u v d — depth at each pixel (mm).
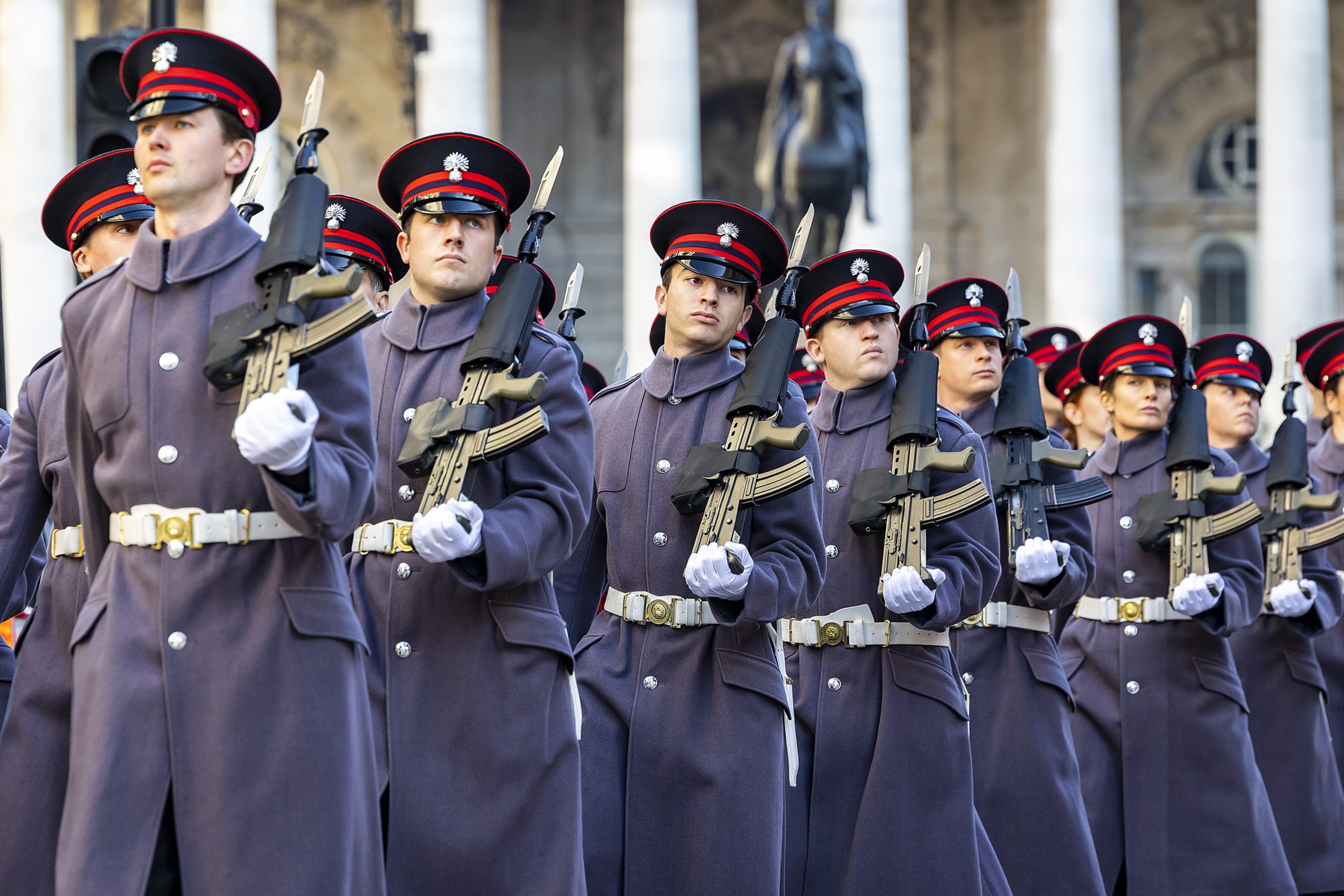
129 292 7855
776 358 10055
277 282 7504
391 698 9070
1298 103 57938
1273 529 15500
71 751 7668
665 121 55938
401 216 9688
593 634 10445
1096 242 58094
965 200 66250
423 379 9367
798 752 11242
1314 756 15289
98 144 15125
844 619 11305
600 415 10766
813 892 11086
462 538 8430
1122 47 67688
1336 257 66062
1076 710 14000
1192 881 13438
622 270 66062
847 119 42812
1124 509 14055
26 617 12422
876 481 11188
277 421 7102
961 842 10984
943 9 66312
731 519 9750
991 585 11328
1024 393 12680
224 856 7445
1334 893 15281
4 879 9195
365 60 65000
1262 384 16109
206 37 7785
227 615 7668
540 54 66562
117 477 7801
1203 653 13742
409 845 8898
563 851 9008
